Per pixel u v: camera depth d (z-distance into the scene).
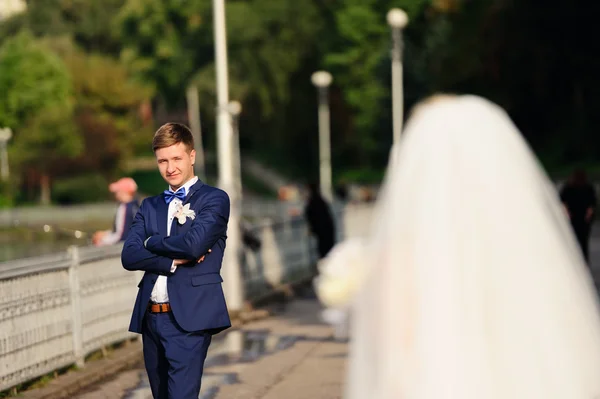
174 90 118.56
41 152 101.12
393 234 4.66
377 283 4.66
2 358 11.86
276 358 15.93
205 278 8.43
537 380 4.49
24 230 43.81
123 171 114.38
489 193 4.62
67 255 13.95
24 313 12.48
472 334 4.49
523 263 4.57
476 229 4.59
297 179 127.62
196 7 111.31
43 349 13.03
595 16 80.19
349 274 4.85
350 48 123.94
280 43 114.69
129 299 16.67
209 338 8.56
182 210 8.48
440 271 4.52
